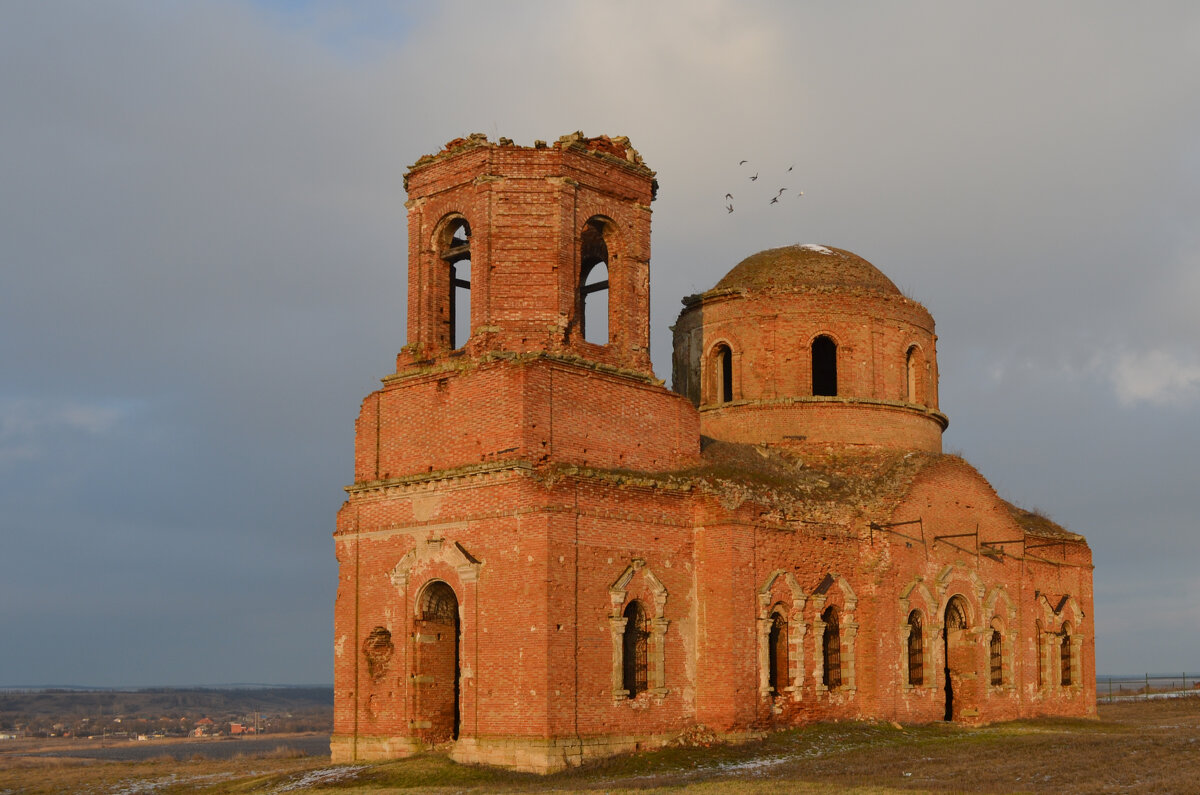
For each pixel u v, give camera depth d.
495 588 32.22
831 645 39.16
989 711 43.72
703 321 47.06
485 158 35.12
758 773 29.59
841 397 44.62
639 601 34.06
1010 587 46.62
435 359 35.84
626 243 37.00
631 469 35.38
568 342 34.72
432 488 34.31
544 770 30.30
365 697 35.19
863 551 40.09
